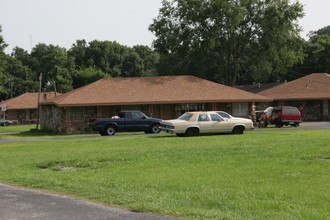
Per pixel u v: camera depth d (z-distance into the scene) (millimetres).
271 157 14797
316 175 11242
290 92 56469
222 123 27125
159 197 9000
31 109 74125
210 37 51938
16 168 14586
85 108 38500
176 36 54125
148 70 109812
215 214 7379
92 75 98250
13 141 28422
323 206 7996
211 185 10242
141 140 23688
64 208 8109
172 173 12180
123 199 8805
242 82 84938
